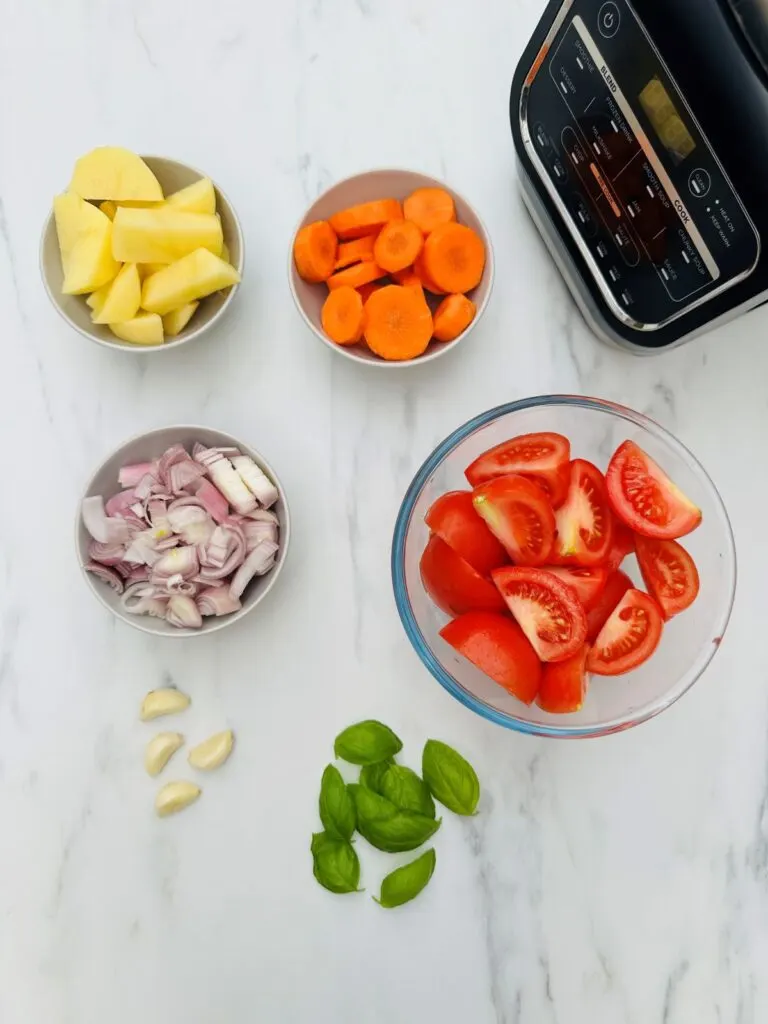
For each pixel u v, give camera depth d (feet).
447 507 1.36
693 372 1.62
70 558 1.60
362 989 1.54
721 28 0.99
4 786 1.57
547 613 1.33
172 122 1.64
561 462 1.37
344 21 1.64
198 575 1.47
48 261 1.48
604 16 1.14
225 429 1.61
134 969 1.55
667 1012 1.56
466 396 1.62
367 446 1.61
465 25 1.64
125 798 1.57
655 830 1.58
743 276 1.17
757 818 1.58
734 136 1.06
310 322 1.48
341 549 1.59
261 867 1.56
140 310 1.49
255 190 1.63
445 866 1.56
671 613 1.40
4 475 1.61
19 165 1.63
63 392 1.62
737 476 1.61
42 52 1.65
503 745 1.58
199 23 1.65
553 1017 1.55
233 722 1.57
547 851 1.57
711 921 1.57
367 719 1.57
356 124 1.64
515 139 1.47
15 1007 1.55
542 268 1.62
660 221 1.24
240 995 1.55
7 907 1.56
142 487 1.48
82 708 1.58
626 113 1.19
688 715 1.59
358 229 1.49
